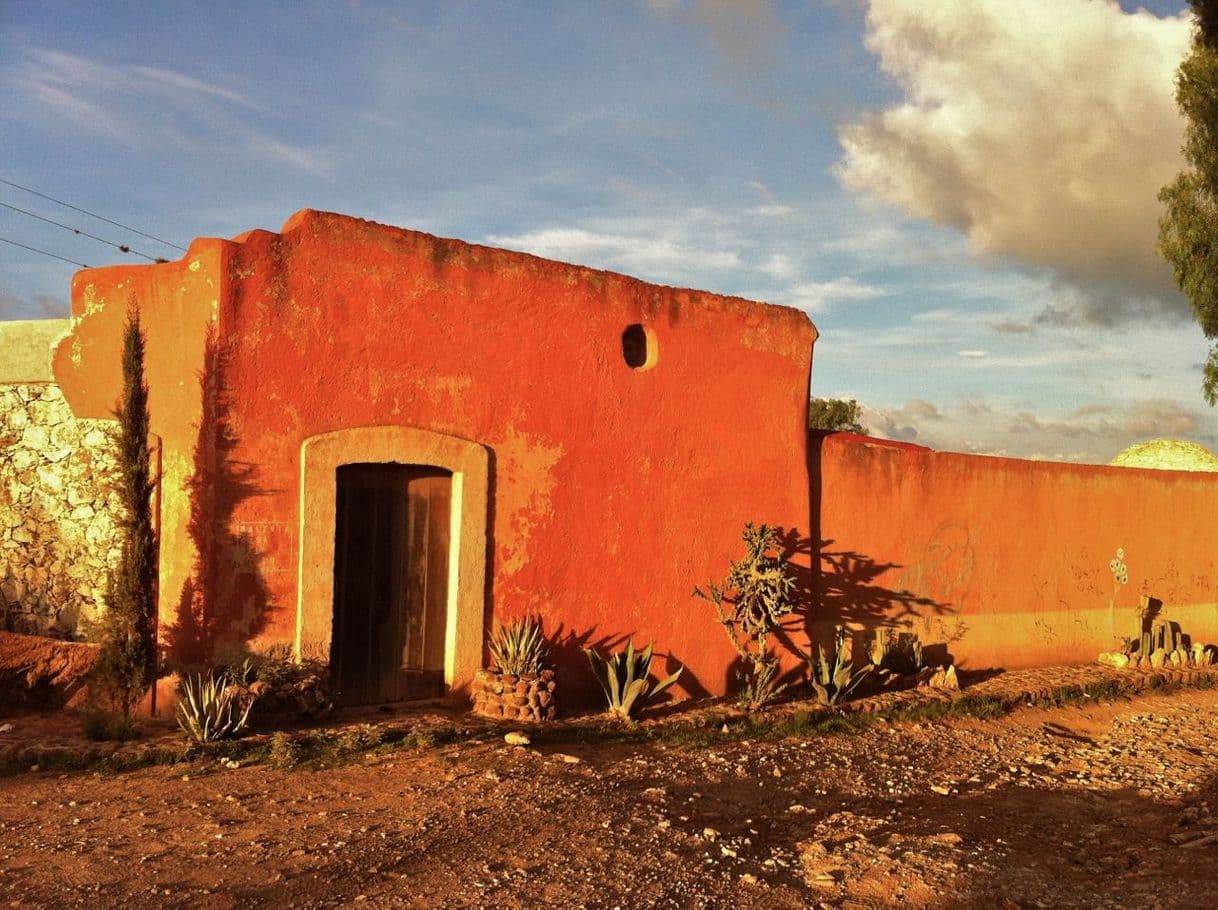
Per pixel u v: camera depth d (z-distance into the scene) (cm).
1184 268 2039
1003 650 1550
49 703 862
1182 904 568
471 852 586
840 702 1170
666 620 1120
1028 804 848
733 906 539
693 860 603
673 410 1135
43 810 638
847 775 893
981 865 629
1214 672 1633
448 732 842
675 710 1055
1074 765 1042
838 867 612
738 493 1194
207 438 820
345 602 913
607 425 1076
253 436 838
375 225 909
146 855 562
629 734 946
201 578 817
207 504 819
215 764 740
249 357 836
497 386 990
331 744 789
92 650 871
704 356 1166
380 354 912
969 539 1506
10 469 961
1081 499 1678
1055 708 1362
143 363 855
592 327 1063
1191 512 1858
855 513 1356
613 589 1077
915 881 591
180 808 647
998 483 1551
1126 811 850
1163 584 1805
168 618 835
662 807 714
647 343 1133
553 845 606
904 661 1384
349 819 634
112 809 643
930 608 1448
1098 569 1700
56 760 726
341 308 888
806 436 1270
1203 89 1959
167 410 849
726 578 1173
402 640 951
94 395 908
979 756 1043
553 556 1030
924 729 1145
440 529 973
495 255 989
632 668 998
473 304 972
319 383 874
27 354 959
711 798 765
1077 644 1662
